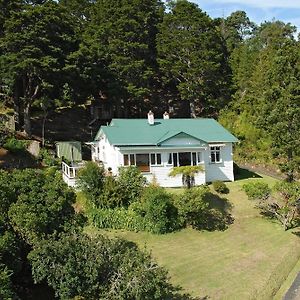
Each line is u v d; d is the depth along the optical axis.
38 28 48.31
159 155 41.81
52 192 22.89
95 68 55.31
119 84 59.16
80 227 23.94
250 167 54.38
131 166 37.25
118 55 63.59
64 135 58.53
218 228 35.44
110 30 65.25
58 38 51.84
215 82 68.81
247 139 59.72
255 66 72.06
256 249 32.25
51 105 54.53
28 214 21.08
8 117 53.59
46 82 49.34
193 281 26.81
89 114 67.00
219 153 44.88
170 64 67.94
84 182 34.56
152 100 73.88
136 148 40.91
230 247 32.31
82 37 60.16
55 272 19.84
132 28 67.19
